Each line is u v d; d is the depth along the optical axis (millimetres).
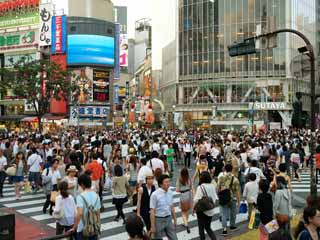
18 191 15586
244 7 63688
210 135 35656
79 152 16062
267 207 9227
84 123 74875
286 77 60344
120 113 82562
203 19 67562
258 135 31766
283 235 4680
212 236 9023
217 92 65438
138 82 117688
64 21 79312
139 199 9055
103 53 79875
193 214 12516
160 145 22078
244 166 15102
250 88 62500
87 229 7207
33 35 82562
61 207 7805
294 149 21078
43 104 41438
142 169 11430
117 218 11891
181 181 10828
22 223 10742
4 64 85625
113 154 15477
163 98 83375
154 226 7844
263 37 12414
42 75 40875
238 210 12766
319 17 74750
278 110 60031
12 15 84938
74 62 78375
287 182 10242
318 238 5297
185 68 69625
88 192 7383
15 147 19922
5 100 80500
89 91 73875
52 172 12586
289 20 61281
